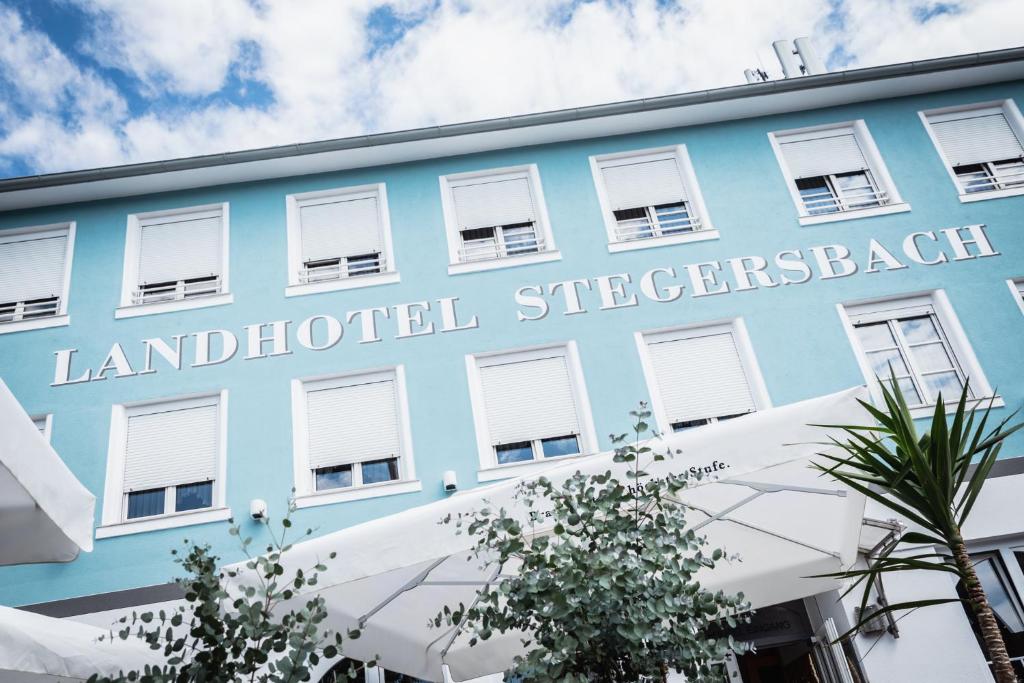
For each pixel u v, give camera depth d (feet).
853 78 36.99
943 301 33.35
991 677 25.64
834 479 16.93
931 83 38.06
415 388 32.01
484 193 36.94
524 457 31.32
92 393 31.96
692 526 18.60
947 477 11.87
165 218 36.35
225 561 28.78
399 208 36.17
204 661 10.21
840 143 37.83
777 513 17.97
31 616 14.37
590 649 11.38
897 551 27.12
